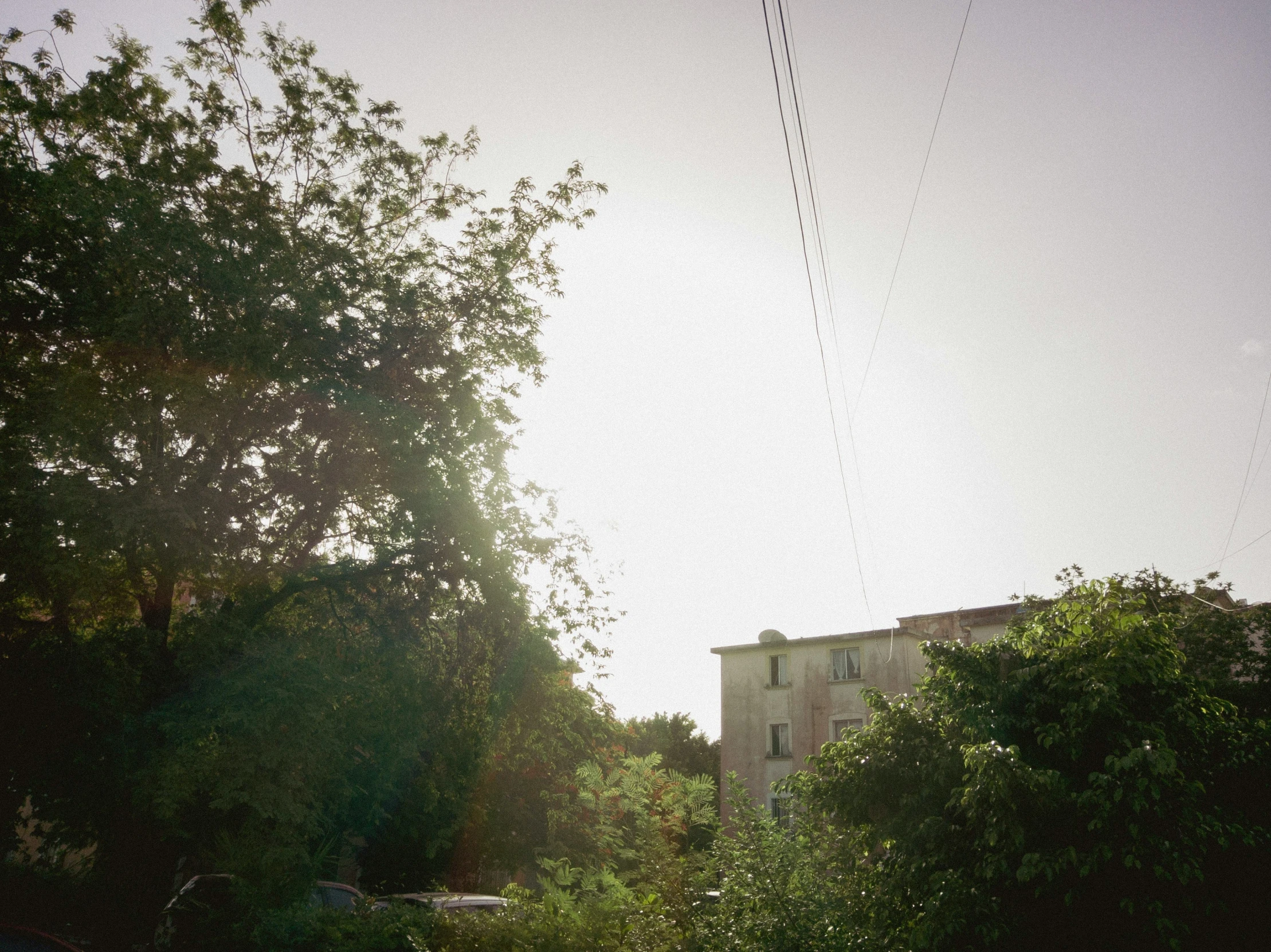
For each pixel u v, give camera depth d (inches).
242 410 511.5
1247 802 254.5
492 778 853.8
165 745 462.0
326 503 577.3
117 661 484.1
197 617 517.0
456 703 605.0
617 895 308.2
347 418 538.3
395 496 572.7
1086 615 275.6
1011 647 294.5
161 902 477.1
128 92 559.5
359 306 566.6
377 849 846.5
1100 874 241.8
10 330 501.4
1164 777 229.3
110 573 456.1
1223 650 668.1
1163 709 257.1
